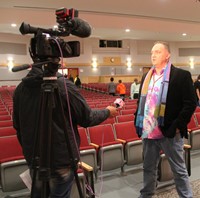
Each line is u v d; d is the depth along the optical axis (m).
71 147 1.41
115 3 8.59
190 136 4.11
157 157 2.53
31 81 1.44
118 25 11.11
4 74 15.40
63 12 1.42
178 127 2.28
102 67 18.39
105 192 3.07
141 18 10.68
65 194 1.51
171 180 3.22
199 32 13.43
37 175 1.45
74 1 8.14
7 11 8.74
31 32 1.37
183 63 20.05
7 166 2.71
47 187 1.49
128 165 3.73
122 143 3.57
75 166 1.43
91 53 18.06
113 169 3.49
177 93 2.29
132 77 19.06
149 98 2.44
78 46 1.47
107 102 7.52
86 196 2.49
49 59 1.35
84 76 17.91
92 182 2.57
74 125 1.55
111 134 3.82
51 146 1.40
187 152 3.20
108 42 18.53
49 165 1.35
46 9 8.80
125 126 3.97
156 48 2.43
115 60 18.69
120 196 2.95
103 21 10.41
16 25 11.23
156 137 2.38
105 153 3.36
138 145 3.59
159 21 11.25
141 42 19.22
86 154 3.19
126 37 16.75
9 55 15.48
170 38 17.70
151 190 2.55
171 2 8.77
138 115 2.54
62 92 1.44
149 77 2.51
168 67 2.39
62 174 1.45
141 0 8.45
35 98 1.46
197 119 4.79
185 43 19.97
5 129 3.56
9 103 7.47
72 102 1.47
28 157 1.51
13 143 3.08
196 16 10.73
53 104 1.35
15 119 1.62
